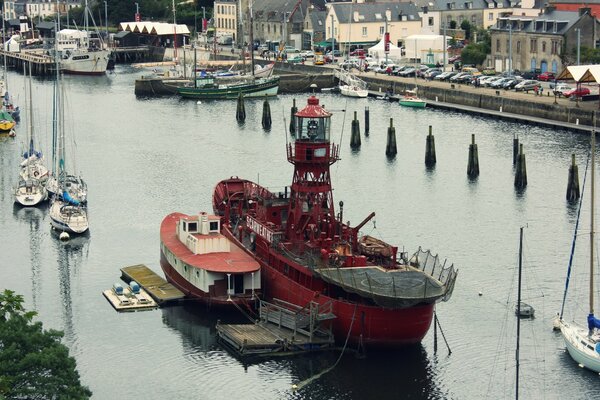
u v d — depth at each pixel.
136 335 105.12
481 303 112.12
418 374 96.75
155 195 157.62
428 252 106.00
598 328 98.50
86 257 128.88
